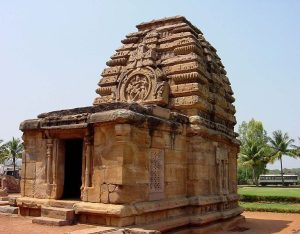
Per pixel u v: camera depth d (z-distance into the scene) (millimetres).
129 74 15891
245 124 59969
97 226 10203
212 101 16016
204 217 13305
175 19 17094
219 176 15516
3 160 58938
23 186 13070
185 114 14508
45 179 12516
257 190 44938
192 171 13688
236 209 17281
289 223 18406
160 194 11992
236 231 15281
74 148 14047
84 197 11094
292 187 58219
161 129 12188
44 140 12750
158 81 15000
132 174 10641
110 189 10469
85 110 11945
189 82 14766
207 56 16906
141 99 15086
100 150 10953
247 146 56438
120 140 10492
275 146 59188
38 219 10836
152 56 15719
